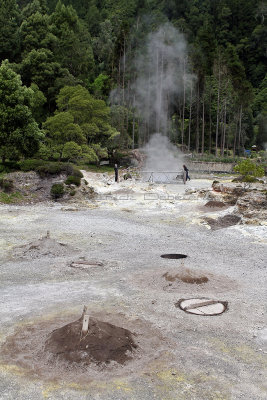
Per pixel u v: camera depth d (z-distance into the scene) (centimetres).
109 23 9169
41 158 3506
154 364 633
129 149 5250
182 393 557
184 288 1008
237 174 4725
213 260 1310
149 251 1423
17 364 628
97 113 4216
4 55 5453
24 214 2086
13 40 5394
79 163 4134
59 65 5212
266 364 645
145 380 587
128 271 1168
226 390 567
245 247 1487
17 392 554
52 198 2517
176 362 642
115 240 1578
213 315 843
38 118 4806
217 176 4378
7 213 2097
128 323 789
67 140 3653
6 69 3077
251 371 621
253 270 1196
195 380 591
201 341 722
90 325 684
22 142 2994
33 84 4678
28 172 2662
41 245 1391
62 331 692
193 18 10269
